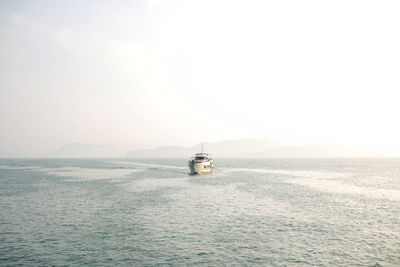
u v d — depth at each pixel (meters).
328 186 65.81
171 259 22.22
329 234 28.11
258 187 63.81
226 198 48.66
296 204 43.16
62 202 45.69
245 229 29.98
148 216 35.81
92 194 54.09
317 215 36.03
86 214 37.16
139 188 62.84
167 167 162.00
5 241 26.62
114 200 47.22
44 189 61.91
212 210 39.06
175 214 36.84
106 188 63.16
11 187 65.88
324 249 24.09
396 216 35.44
